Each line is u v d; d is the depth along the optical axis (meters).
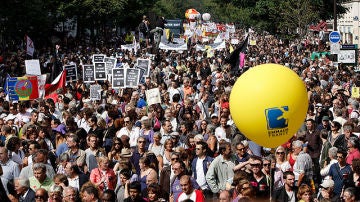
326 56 50.38
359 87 28.78
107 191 13.66
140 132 20.25
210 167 16.12
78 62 51.31
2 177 16.09
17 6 66.06
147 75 33.56
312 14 76.44
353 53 40.00
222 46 57.03
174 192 15.25
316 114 23.41
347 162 17.56
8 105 24.97
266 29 90.00
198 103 25.78
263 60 55.56
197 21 107.00
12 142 17.16
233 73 38.59
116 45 97.25
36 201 13.85
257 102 12.59
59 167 16.55
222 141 16.36
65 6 88.50
